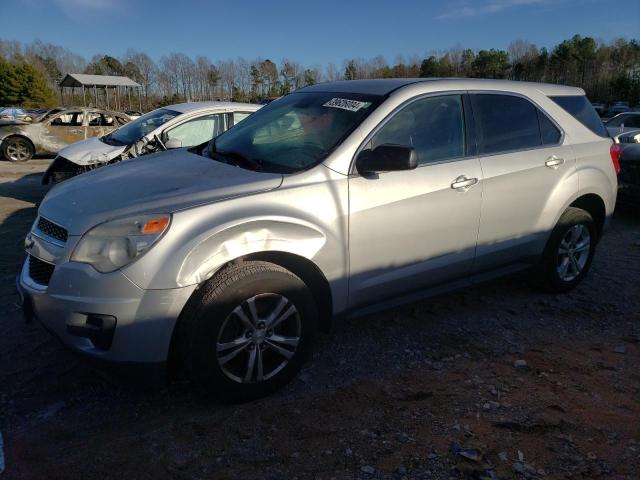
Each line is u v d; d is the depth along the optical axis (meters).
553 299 4.86
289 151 3.61
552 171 4.48
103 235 2.87
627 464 2.70
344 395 3.28
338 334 4.07
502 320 4.39
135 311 2.79
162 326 2.84
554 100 4.73
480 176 3.99
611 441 2.88
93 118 15.13
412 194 3.63
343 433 2.91
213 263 2.92
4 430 2.90
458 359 3.74
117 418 3.03
